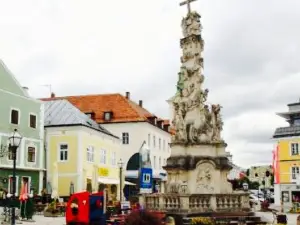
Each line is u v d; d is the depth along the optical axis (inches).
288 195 2313.0
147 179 796.0
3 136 1581.0
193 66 1059.3
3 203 1190.9
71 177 1814.7
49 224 1000.9
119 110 2684.5
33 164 1727.4
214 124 1042.1
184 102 1044.5
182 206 908.6
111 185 2177.7
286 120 2527.1
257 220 920.3
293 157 2321.6
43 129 1819.6
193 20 1077.1
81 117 1942.7
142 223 200.8
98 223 793.6
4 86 1614.2
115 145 2225.6
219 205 943.0
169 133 3134.8
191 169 995.9
